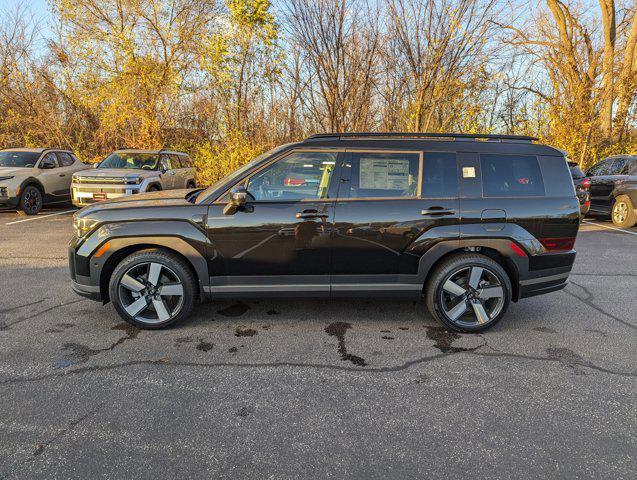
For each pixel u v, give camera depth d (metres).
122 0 14.27
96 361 3.34
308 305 4.65
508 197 3.90
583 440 2.45
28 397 2.83
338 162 3.88
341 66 12.03
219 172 13.77
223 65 13.17
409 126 12.54
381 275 3.93
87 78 14.93
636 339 3.86
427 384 3.05
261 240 3.83
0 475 2.13
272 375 3.16
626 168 10.70
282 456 2.30
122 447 2.36
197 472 2.18
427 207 3.83
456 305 3.95
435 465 2.24
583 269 6.35
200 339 3.76
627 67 17.03
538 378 3.15
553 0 16.11
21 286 5.21
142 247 3.98
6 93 16.06
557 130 14.66
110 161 11.33
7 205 10.55
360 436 2.47
